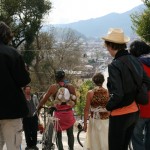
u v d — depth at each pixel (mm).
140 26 30266
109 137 6027
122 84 5898
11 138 6098
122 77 5910
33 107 11344
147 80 6141
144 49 7676
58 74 9609
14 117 5973
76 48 62125
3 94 5949
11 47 6086
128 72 5941
